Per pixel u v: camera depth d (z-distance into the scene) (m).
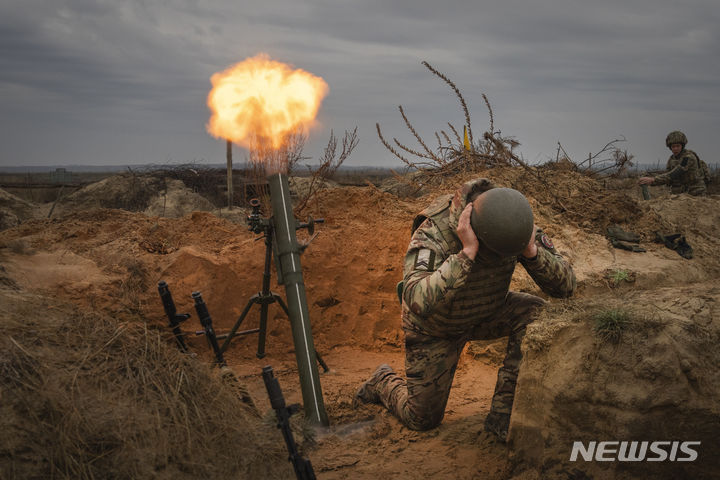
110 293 4.77
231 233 6.04
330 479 3.06
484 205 2.96
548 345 2.87
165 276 5.18
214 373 3.08
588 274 5.39
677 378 2.57
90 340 2.77
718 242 6.66
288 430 2.43
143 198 17.86
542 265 3.28
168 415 2.58
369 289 5.63
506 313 3.52
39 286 4.47
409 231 5.91
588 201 6.74
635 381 2.60
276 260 3.63
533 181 6.97
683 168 9.66
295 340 3.54
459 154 7.49
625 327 2.71
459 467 3.18
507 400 3.45
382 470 3.16
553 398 2.75
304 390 3.51
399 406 3.74
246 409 3.09
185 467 2.44
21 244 5.05
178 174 19.36
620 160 8.05
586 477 2.65
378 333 5.53
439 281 3.00
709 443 2.53
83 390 2.46
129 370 2.68
